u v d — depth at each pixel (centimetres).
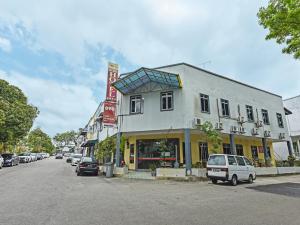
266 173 2012
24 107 3259
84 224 515
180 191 1045
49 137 8275
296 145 2984
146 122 1805
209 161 1414
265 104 2433
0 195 884
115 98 1955
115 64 2042
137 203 754
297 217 589
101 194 934
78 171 1875
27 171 2072
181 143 1894
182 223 530
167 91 1809
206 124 1664
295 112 3059
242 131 2016
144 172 1831
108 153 2031
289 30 894
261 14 947
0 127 2806
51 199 809
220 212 636
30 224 513
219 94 1992
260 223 534
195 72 1864
